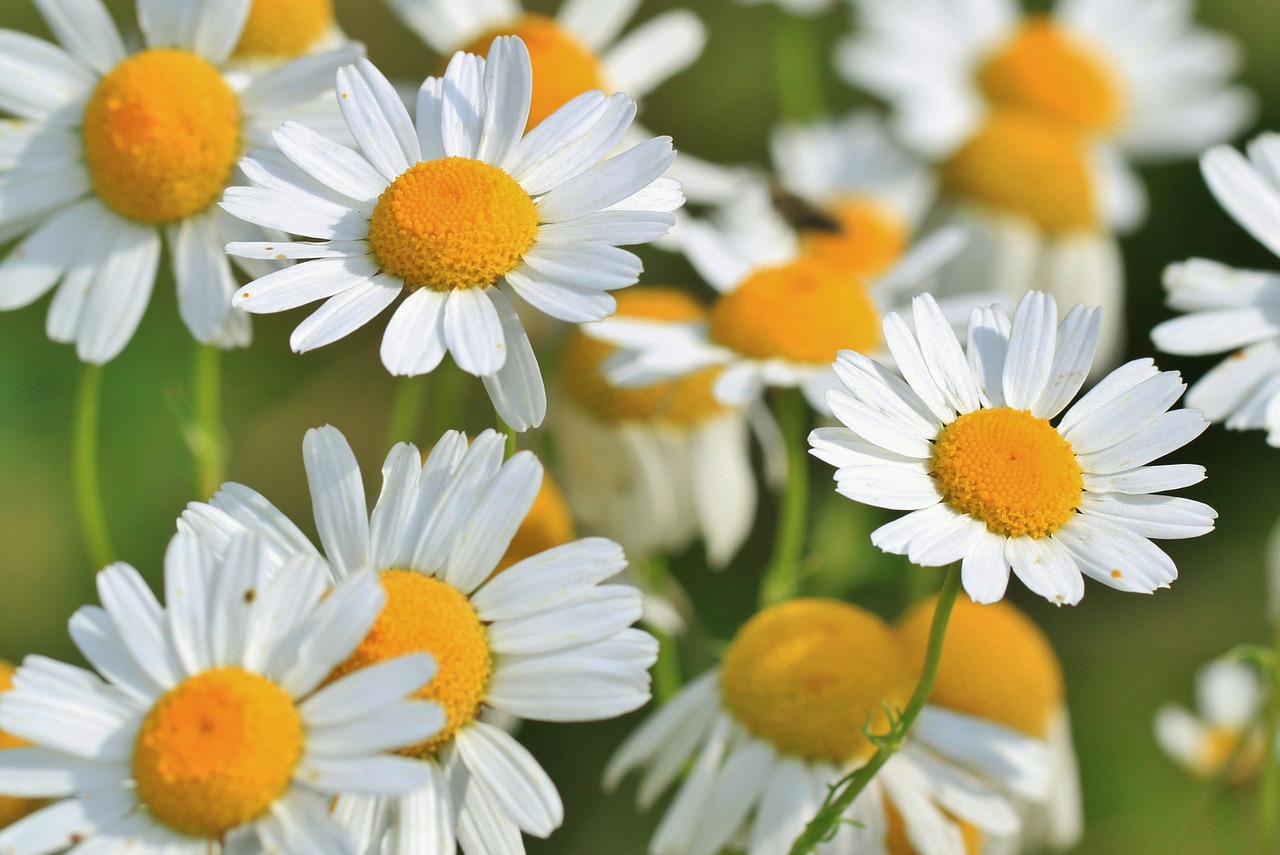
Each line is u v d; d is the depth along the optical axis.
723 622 0.46
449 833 0.35
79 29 0.38
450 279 0.35
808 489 0.47
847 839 0.37
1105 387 0.36
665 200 0.36
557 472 0.42
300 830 0.34
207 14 0.38
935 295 0.46
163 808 0.34
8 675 0.37
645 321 0.41
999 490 0.35
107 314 0.38
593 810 0.45
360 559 0.35
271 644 0.34
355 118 0.36
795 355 0.40
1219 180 0.39
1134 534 0.35
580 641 0.35
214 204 0.38
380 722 0.34
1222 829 0.42
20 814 0.36
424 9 0.43
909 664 0.38
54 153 0.38
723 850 0.38
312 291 0.35
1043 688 0.40
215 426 0.40
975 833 0.39
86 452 0.38
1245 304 0.38
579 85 0.41
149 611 0.34
